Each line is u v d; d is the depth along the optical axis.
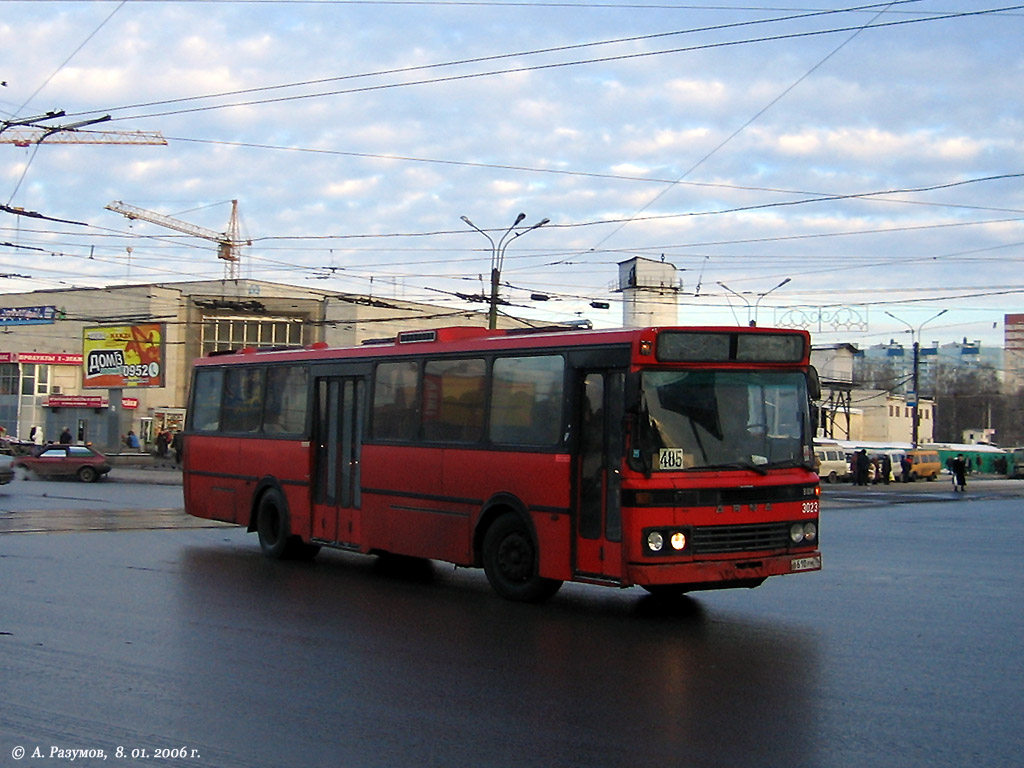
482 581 12.92
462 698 7.05
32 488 31.31
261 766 5.62
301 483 14.35
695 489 9.79
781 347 10.59
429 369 12.47
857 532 22.05
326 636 9.23
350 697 7.07
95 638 8.98
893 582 13.29
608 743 6.04
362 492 13.29
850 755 5.83
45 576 12.67
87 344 55.00
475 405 11.75
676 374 10.04
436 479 12.14
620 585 9.73
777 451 10.44
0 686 7.29
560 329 11.46
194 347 62.03
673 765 5.65
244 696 7.08
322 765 5.64
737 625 9.91
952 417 110.19
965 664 8.19
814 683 7.52
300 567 14.11
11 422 62.94
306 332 63.34
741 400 10.32
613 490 9.99
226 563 14.34
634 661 8.24
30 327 65.19
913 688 7.38
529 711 6.73
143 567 13.69
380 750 5.90
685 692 7.23
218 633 9.29
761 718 6.57
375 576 13.32
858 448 58.28
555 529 10.52
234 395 16.19
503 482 11.19
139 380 53.91
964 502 35.31
